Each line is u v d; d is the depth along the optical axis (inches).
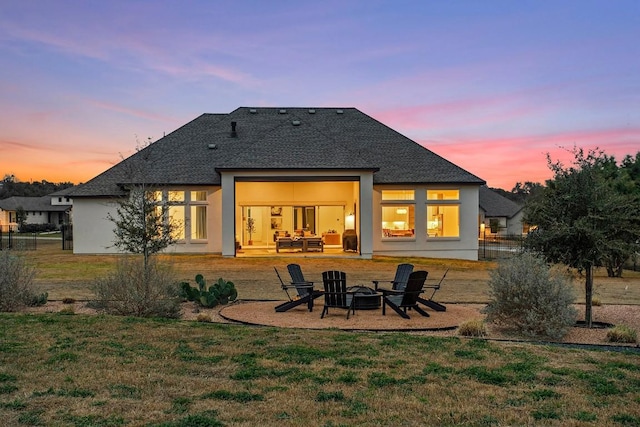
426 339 350.6
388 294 488.1
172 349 305.4
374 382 241.4
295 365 272.2
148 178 1019.9
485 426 185.6
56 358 277.9
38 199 3481.8
